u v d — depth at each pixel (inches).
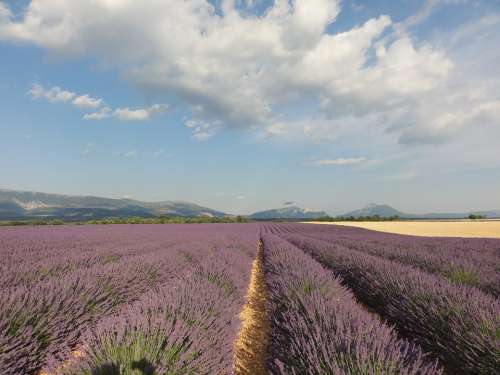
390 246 434.0
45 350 111.7
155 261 251.8
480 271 223.1
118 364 75.6
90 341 88.7
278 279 189.8
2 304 110.7
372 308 205.8
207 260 245.6
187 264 304.7
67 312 128.5
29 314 112.5
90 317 141.9
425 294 145.6
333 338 92.0
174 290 135.0
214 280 184.9
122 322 94.7
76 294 141.3
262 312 190.7
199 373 84.4
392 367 74.7
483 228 1250.0
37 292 130.5
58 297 130.0
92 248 372.2
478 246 437.4
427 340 127.3
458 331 113.4
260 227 1390.3
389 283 181.0
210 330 106.0
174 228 1117.7
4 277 173.9
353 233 914.7
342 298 153.9
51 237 537.6
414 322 139.3
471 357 104.4
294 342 97.3
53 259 248.4
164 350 84.3
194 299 125.6
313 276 178.7
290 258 278.7
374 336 92.0
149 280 220.7
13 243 412.8
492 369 97.4
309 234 839.7
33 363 107.0
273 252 351.9
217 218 2327.8
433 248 409.7
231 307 140.1
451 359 115.4
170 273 258.7
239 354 128.3
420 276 181.8
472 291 150.7
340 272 283.3
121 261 231.0
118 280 181.9
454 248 406.9
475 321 110.4
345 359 79.8
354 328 96.3
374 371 74.4
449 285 155.2
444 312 124.2
